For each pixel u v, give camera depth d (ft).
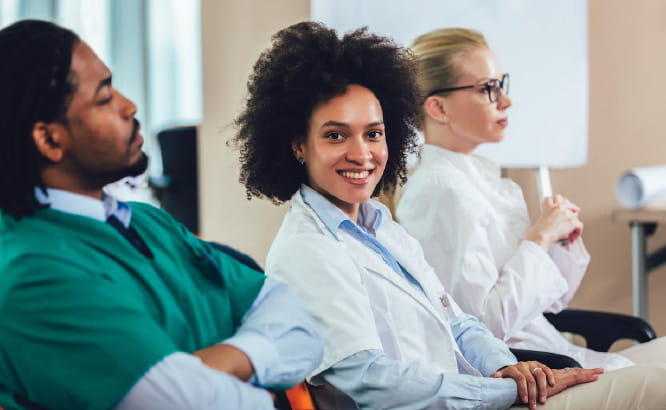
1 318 3.13
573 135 8.59
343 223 4.89
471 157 6.74
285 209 9.70
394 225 5.47
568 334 8.84
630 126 9.96
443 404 4.32
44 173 3.45
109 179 3.58
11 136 3.28
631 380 4.49
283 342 3.72
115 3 17.20
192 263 3.91
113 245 3.49
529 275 5.92
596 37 10.02
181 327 3.57
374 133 4.82
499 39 8.24
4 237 3.31
